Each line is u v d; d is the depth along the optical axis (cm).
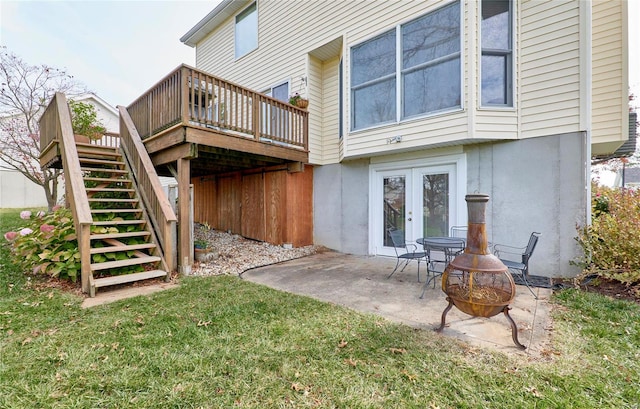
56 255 404
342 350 242
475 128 462
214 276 476
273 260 608
